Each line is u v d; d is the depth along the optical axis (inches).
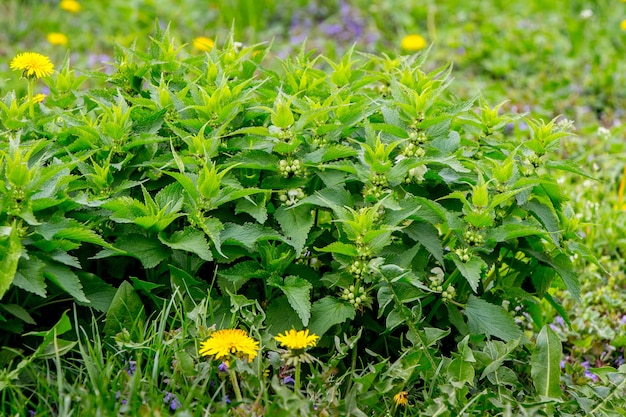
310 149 120.0
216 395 105.9
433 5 326.0
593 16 317.7
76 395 102.7
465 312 118.9
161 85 124.4
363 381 107.5
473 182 120.1
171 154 118.1
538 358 117.6
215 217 118.3
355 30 310.3
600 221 182.9
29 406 107.7
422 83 127.2
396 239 124.1
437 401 105.3
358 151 115.6
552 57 281.9
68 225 105.8
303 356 104.3
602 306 163.3
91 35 303.1
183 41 294.2
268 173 122.3
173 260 118.8
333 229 124.3
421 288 115.6
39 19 309.3
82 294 105.1
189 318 113.3
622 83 261.9
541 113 242.5
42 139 116.5
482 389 116.6
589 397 117.0
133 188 123.4
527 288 134.4
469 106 121.6
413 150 118.6
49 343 107.5
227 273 114.6
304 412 99.3
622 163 208.2
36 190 105.0
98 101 127.8
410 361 111.5
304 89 131.4
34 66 129.7
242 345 104.0
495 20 314.3
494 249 123.1
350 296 114.2
